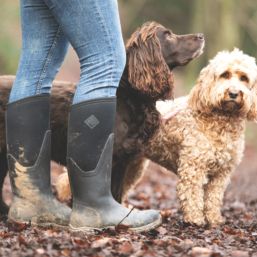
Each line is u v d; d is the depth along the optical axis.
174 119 11.27
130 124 9.99
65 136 10.33
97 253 7.16
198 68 46.59
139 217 8.48
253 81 11.35
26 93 8.41
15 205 8.61
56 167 19.12
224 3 43.47
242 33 51.84
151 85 9.99
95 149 8.23
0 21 32.91
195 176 11.03
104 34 7.97
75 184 8.34
